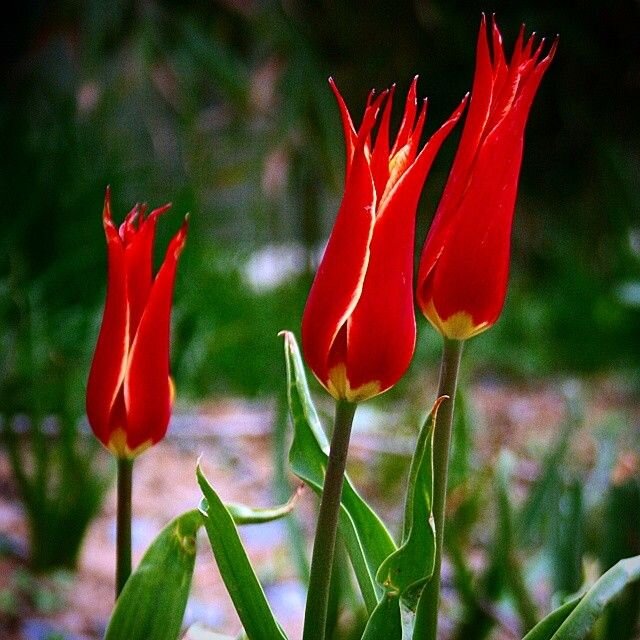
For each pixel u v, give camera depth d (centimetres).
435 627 85
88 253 236
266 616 84
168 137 323
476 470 196
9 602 136
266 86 299
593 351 345
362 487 212
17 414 183
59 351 216
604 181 349
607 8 327
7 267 229
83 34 293
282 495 118
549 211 377
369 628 83
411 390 292
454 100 344
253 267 369
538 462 236
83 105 284
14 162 246
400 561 83
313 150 315
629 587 114
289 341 89
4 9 286
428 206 342
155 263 248
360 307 80
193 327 226
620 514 119
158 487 195
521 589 120
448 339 83
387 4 333
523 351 350
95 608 141
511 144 81
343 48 343
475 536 170
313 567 82
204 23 313
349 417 81
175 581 87
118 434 86
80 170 262
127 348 85
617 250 349
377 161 81
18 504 171
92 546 162
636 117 355
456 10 330
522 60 81
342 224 80
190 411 240
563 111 354
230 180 317
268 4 297
